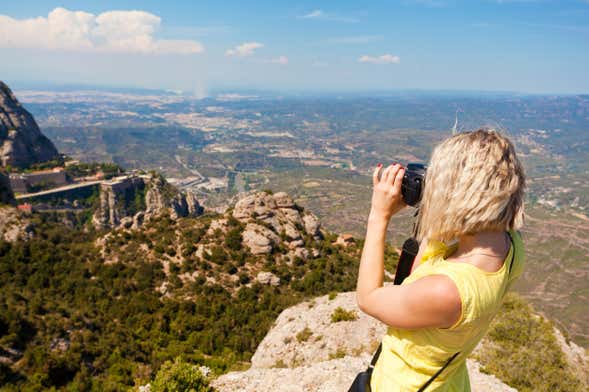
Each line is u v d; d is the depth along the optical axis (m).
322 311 25.64
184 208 172.25
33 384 38.44
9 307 48.44
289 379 11.63
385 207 2.50
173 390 10.70
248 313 53.50
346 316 23.95
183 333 51.19
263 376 11.87
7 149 166.62
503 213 2.06
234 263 64.38
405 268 2.58
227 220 73.31
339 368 12.12
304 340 23.36
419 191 2.35
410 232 2.57
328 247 71.62
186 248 68.19
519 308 18.38
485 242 2.13
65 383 40.47
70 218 151.62
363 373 2.66
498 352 15.28
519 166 2.15
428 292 2.01
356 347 21.61
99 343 47.72
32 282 66.00
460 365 2.40
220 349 47.19
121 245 75.00
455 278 2.00
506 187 2.03
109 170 181.62
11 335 42.69
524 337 16.27
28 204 134.50
